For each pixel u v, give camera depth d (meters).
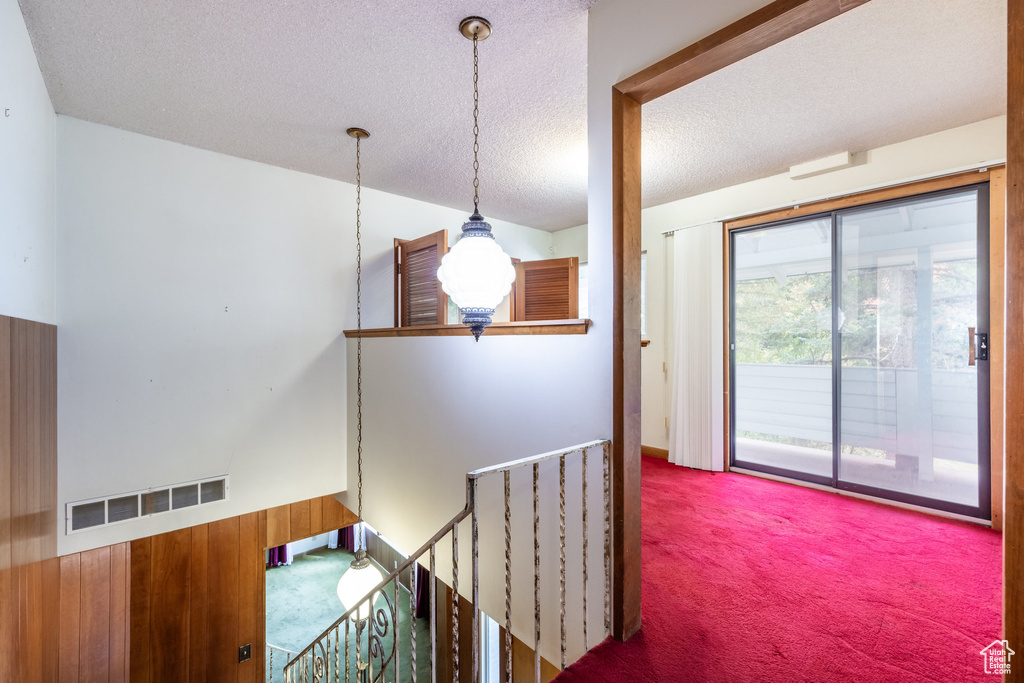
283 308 3.39
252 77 2.19
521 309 4.51
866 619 1.67
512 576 2.15
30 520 1.88
